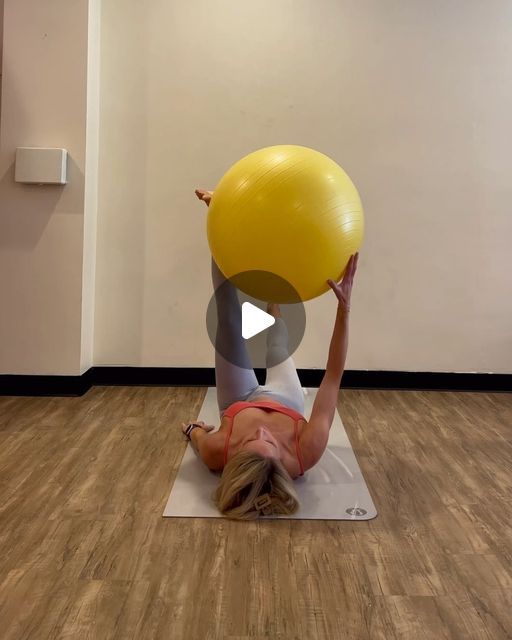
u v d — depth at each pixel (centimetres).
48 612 121
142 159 329
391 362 337
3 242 301
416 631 117
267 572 138
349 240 169
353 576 138
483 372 337
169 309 334
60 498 179
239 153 330
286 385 220
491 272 337
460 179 332
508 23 327
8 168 299
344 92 329
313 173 166
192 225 331
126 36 325
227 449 185
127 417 268
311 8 326
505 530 163
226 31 326
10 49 296
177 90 327
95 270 331
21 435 240
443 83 329
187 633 115
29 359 305
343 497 183
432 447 236
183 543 152
